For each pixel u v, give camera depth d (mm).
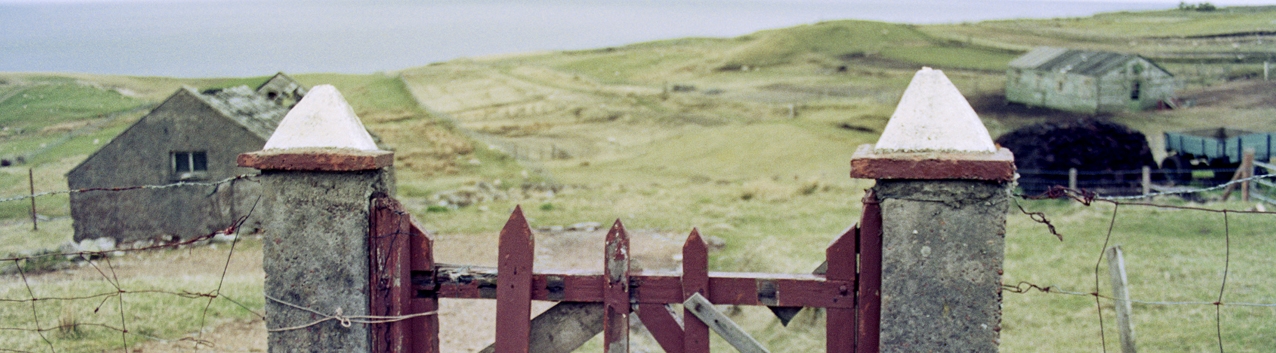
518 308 4105
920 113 3756
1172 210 17156
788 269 16141
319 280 4141
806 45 101812
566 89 92688
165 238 27531
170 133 27281
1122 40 86562
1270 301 10055
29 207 33625
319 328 4188
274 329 4227
